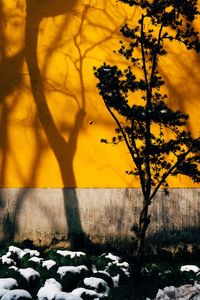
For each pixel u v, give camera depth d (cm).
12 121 774
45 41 788
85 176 756
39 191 755
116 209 749
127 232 743
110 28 786
